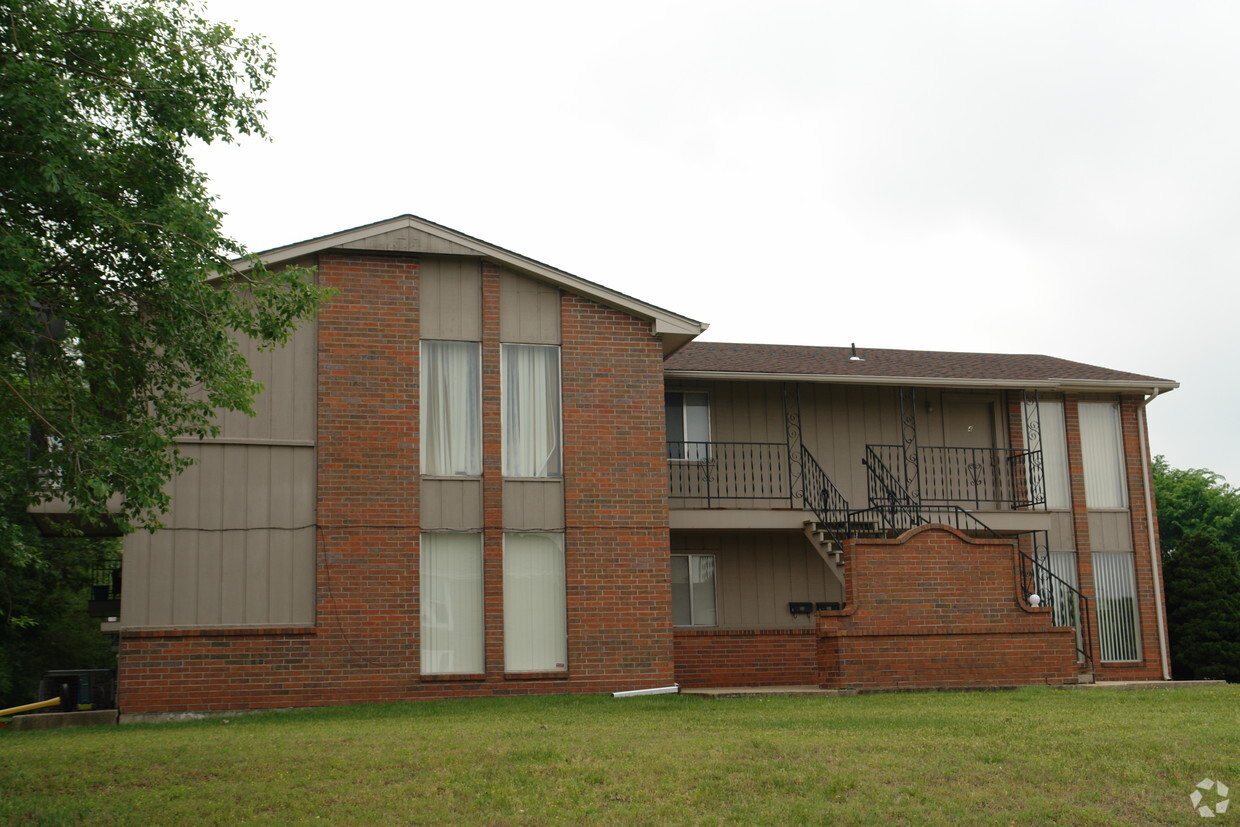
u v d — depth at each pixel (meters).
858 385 22.53
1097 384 23.39
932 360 25.02
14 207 10.55
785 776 9.78
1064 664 17.80
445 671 17.30
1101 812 8.87
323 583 16.89
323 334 17.45
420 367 17.89
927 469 22.83
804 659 21.05
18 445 11.09
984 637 17.52
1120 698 15.16
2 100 9.95
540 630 17.81
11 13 10.45
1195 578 24.38
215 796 9.58
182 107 11.24
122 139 11.13
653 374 18.77
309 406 17.27
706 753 10.65
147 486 10.91
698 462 21.69
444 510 17.62
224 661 16.42
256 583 16.70
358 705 16.50
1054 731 11.59
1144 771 9.85
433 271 18.14
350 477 17.22
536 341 18.39
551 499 18.12
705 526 19.94
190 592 16.47
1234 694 15.52
